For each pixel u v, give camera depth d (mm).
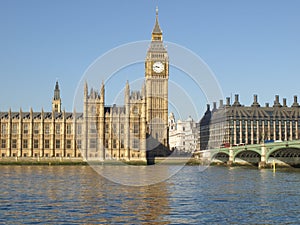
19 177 116188
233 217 55250
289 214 57312
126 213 57062
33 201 66688
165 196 73750
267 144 172375
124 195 74375
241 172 148750
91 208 60469
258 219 54188
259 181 106438
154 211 58656
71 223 51000
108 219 53281
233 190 84250
